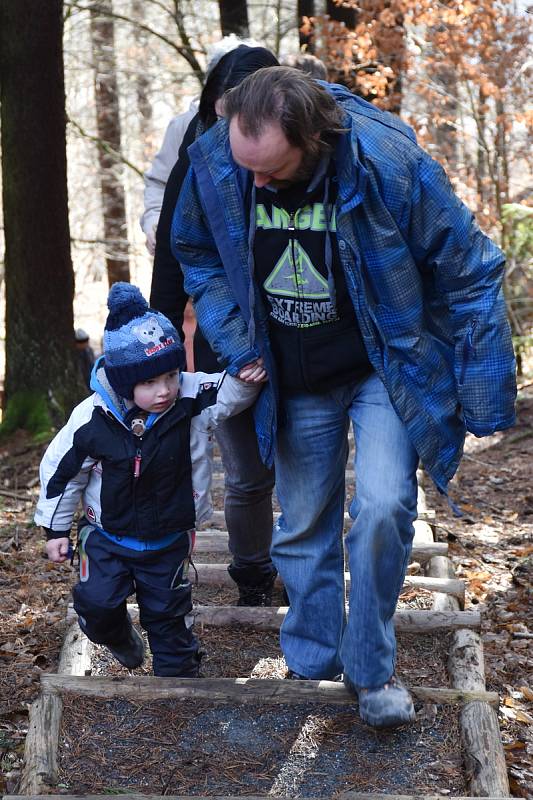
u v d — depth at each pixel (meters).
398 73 9.62
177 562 3.13
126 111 19.08
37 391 8.30
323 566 3.12
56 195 8.27
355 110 2.58
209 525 5.24
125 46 16.50
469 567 5.20
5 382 8.49
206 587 4.32
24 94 8.02
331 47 9.39
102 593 3.07
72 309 8.56
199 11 14.75
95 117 18.59
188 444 3.02
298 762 2.89
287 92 2.36
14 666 3.93
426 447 2.77
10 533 5.73
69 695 3.16
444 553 4.66
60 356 8.43
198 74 12.64
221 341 2.94
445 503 6.43
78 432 2.98
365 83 9.30
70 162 20.22
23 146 8.12
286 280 2.71
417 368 2.73
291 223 2.62
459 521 6.03
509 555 5.38
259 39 13.62
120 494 2.99
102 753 2.93
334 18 10.12
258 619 3.82
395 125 2.59
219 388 3.01
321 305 2.71
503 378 2.65
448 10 9.07
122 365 2.84
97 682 3.18
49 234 8.28
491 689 3.82
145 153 18.94
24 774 2.84
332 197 2.57
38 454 7.81
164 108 20.75
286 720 3.06
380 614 2.83
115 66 15.83
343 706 3.11
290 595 3.19
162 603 3.15
